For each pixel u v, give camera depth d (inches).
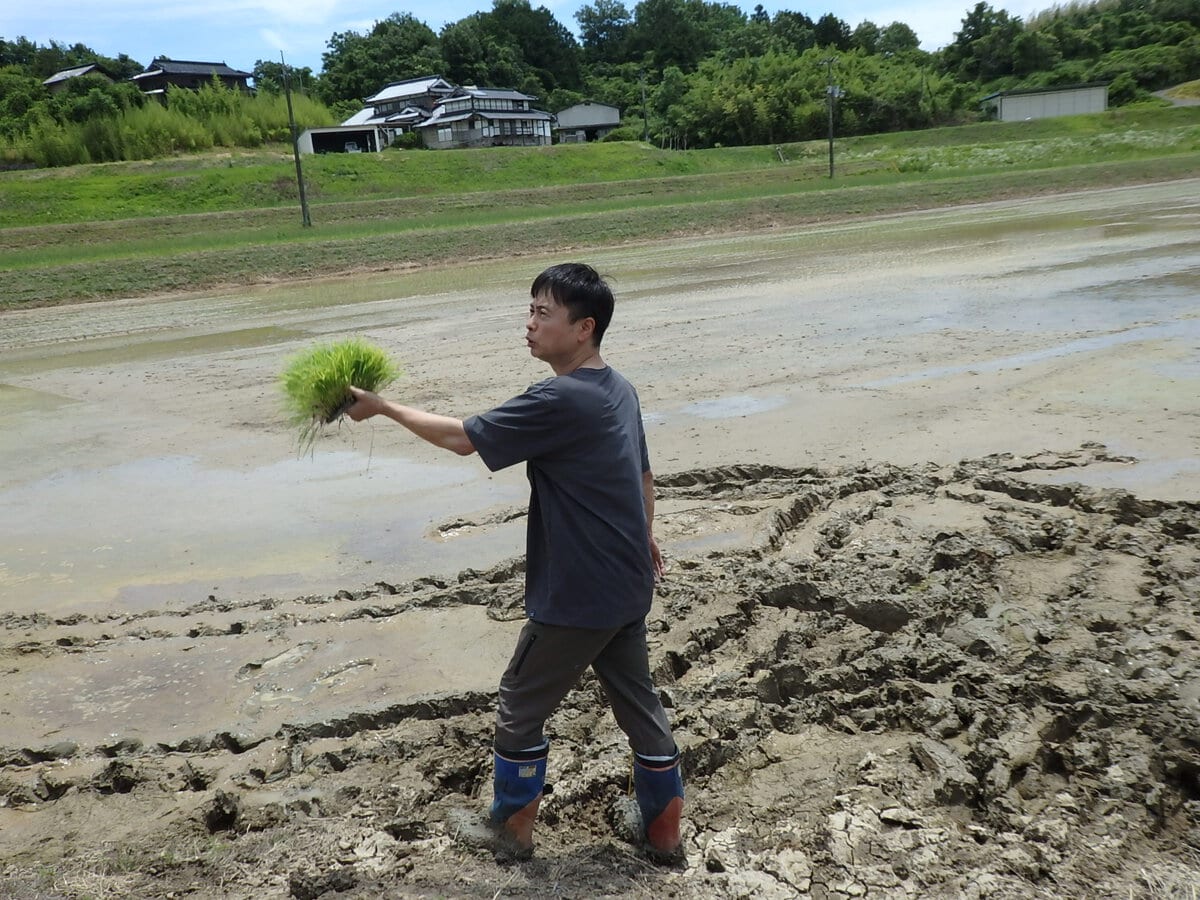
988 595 208.2
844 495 280.1
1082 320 525.3
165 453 377.1
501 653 193.5
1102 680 166.4
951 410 367.9
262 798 145.6
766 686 172.1
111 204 1913.1
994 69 4596.5
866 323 562.9
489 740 160.9
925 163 2357.3
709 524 260.5
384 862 128.8
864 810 137.9
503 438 114.7
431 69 4200.3
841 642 189.3
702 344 533.0
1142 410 350.3
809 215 1504.7
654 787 126.7
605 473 117.0
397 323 701.9
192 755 163.0
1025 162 2310.5
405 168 2257.6
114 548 276.8
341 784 148.6
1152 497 265.6
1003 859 127.6
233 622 217.3
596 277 119.7
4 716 179.3
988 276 719.1
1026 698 165.2
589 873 125.7
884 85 3467.0
